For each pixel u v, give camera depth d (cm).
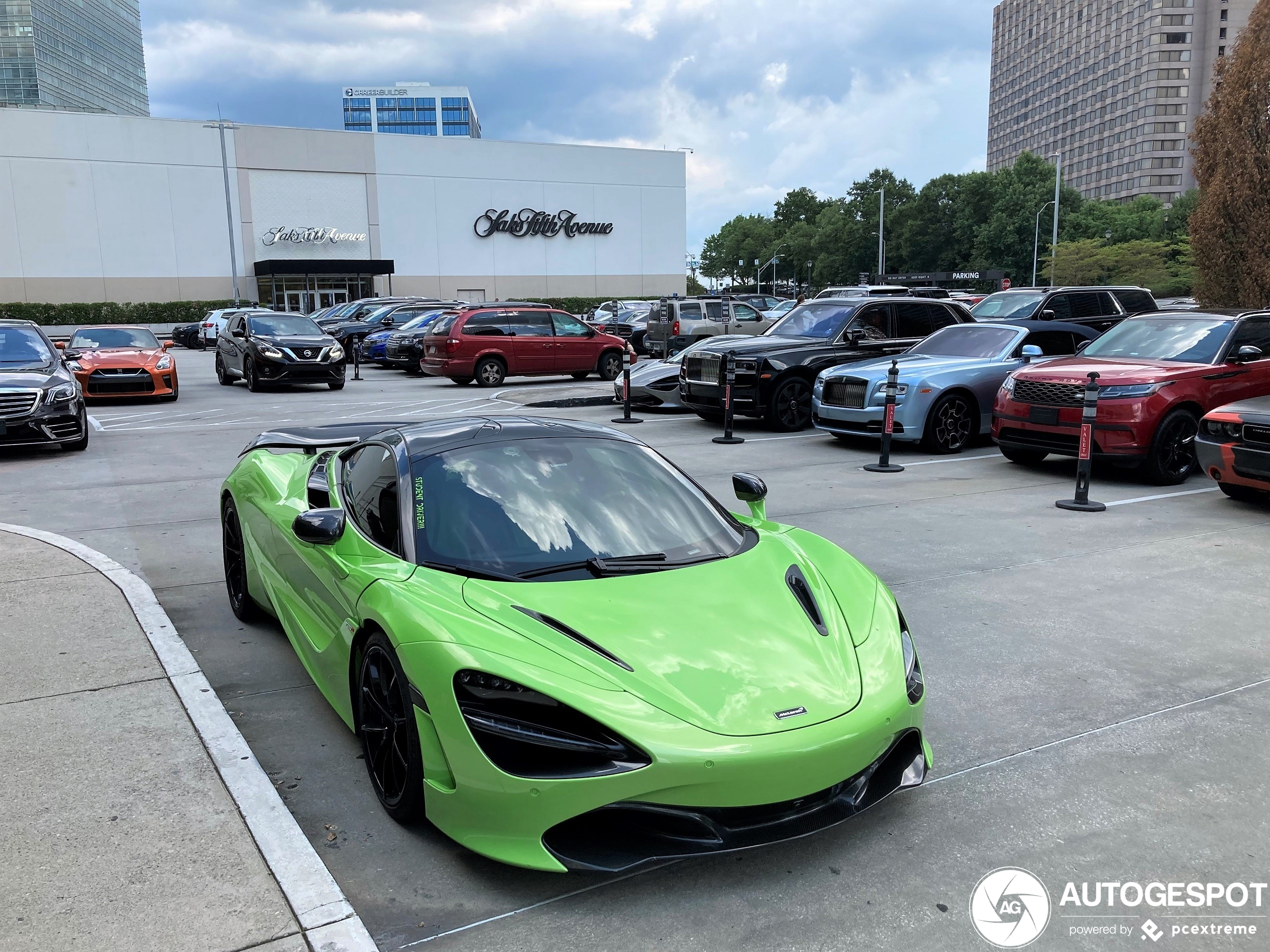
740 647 290
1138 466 878
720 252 16625
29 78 13912
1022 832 305
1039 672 440
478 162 5506
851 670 296
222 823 299
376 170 5250
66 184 4606
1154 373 873
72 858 278
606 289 5994
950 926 257
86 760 340
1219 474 780
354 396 1795
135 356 1611
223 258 4962
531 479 366
